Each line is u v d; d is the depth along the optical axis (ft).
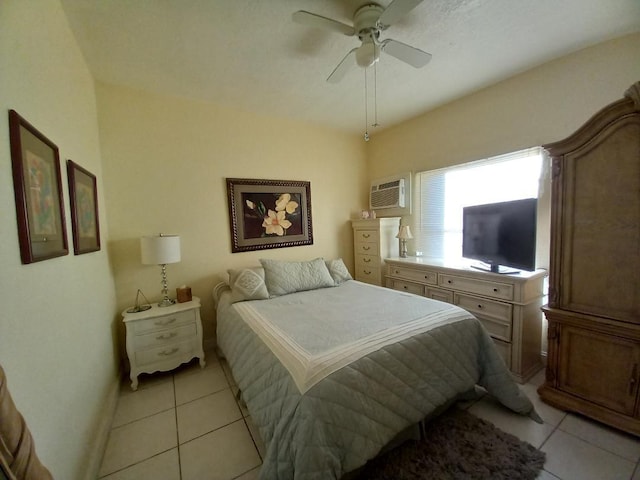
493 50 6.40
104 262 6.70
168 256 7.22
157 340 7.22
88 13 4.84
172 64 6.57
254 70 6.95
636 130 4.59
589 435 4.95
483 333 5.78
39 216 3.38
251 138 9.71
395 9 4.24
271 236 10.16
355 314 6.12
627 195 4.76
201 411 6.02
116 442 5.15
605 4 4.97
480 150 8.48
